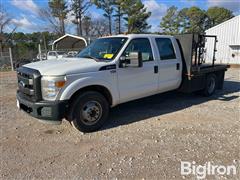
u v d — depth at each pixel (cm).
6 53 2467
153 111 581
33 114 411
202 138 410
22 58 2556
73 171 314
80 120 434
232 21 2512
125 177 298
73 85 407
